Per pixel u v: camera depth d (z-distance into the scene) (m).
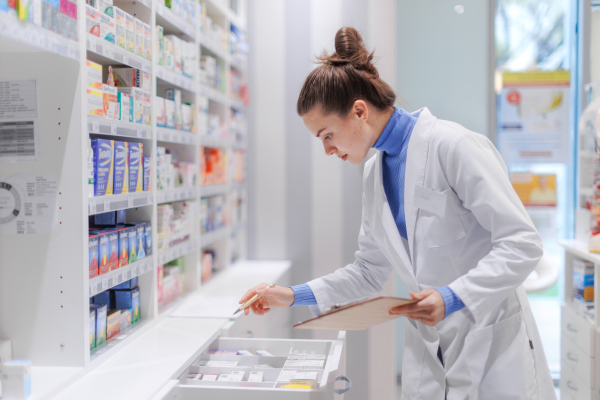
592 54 3.75
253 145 3.40
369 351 3.20
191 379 1.57
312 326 1.25
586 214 3.04
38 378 1.41
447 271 1.39
